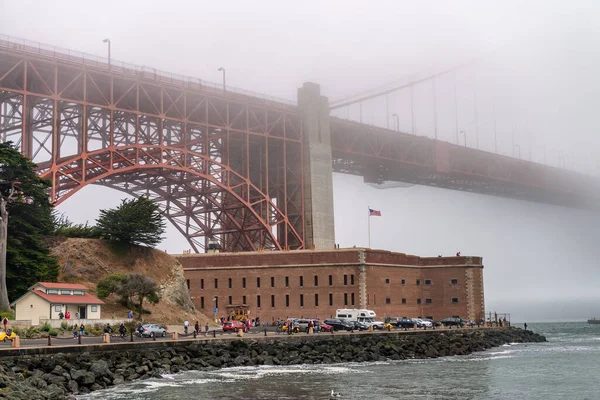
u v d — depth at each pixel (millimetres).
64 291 92875
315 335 90875
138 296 108000
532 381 71000
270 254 127125
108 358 67938
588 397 61562
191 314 116062
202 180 143125
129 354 70188
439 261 137625
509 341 127062
